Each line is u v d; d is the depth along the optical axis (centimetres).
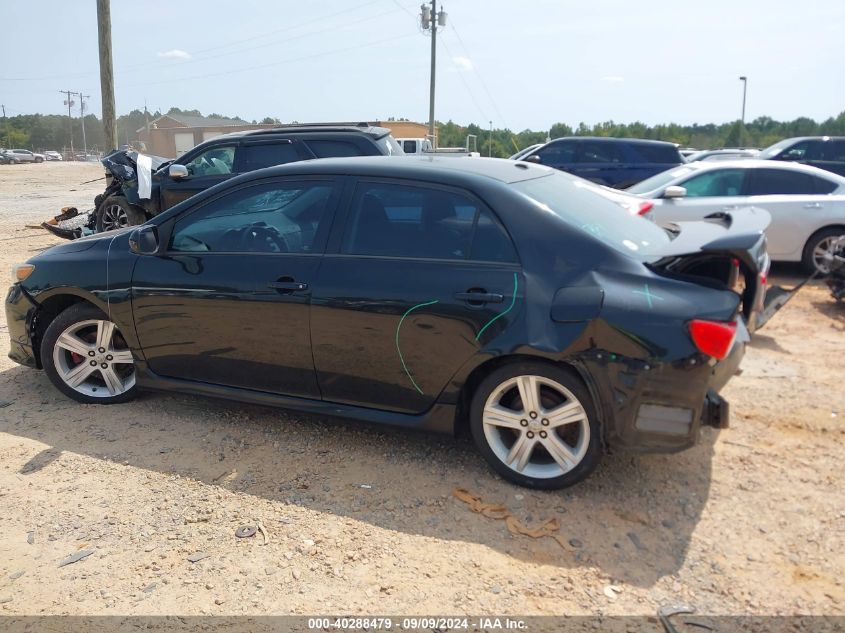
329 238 383
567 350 323
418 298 352
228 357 409
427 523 325
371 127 949
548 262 337
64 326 450
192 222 421
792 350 570
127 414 446
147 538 315
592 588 281
